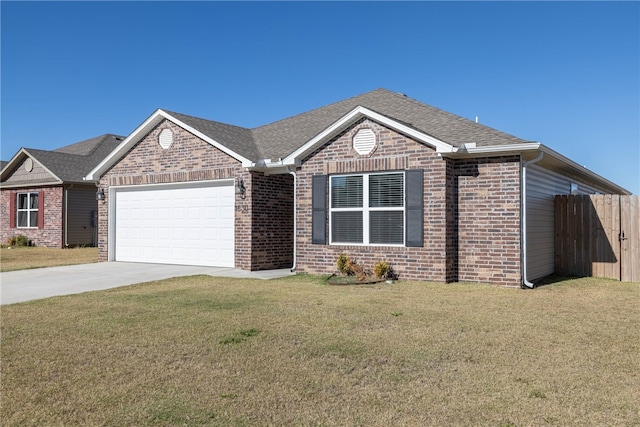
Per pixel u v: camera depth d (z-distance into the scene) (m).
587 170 14.35
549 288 10.79
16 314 7.87
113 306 8.48
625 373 4.93
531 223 11.70
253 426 3.75
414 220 11.59
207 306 8.39
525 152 10.81
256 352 5.64
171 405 4.13
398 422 3.81
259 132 18.03
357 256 12.45
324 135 12.70
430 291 10.06
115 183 17.20
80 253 20.98
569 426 3.73
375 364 5.23
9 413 3.97
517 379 4.75
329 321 7.19
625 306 8.53
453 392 4.43
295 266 13.47
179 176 15.60
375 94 17.41
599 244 12.92
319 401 4.24
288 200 15.37
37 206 25.08
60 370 5.05
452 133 12.15
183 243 15.77
